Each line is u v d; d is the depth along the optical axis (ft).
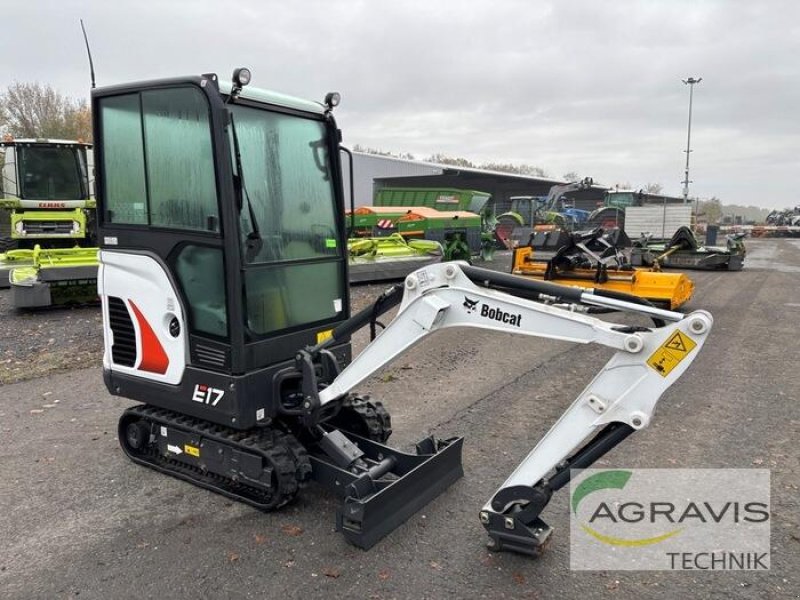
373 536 11.16
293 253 13.23
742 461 14.65
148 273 13.00
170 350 12.91
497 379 21.65
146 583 10.24
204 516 12.41
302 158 13.46
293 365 12.84
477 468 14.34
